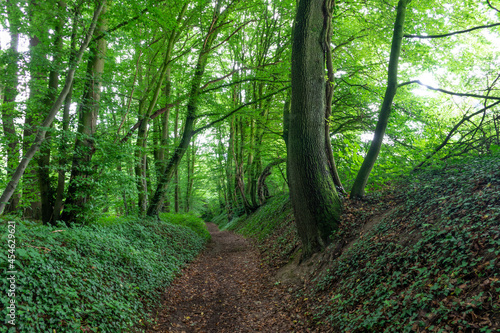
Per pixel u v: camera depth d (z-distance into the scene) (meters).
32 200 9.16
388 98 8.07
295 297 6.51
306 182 7.93
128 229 9.88
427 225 5.05
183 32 12.91
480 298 3.13
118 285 5.75
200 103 13.40
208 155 25.52
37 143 5.79
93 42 7.90
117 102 10.18
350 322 4.29
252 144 19.33
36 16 6.69
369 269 5.24
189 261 10.84
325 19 7.95
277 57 15.23
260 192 23.03
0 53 7.13
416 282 4.04
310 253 7.83
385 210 7.23
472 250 3.86
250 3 12.72
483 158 7.26
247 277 9.14
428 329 3.24
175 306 6.57
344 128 13.86
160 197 13.22
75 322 4.01
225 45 17.36
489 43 11.08
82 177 8.17
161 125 18.20
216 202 42.09
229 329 5.54
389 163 9.38
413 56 11.13
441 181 6.71
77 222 8.38
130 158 9.37
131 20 8.25
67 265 5.11
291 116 8.20
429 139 9.20
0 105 7.77
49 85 8.31
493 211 4.29
